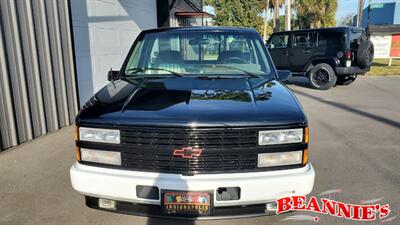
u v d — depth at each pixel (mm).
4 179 3900
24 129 5250
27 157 4605
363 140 5484
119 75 3648
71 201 3396
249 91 2889
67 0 6145
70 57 6297
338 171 4184
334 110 7848
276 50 12070
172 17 14992
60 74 6035
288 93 2918
